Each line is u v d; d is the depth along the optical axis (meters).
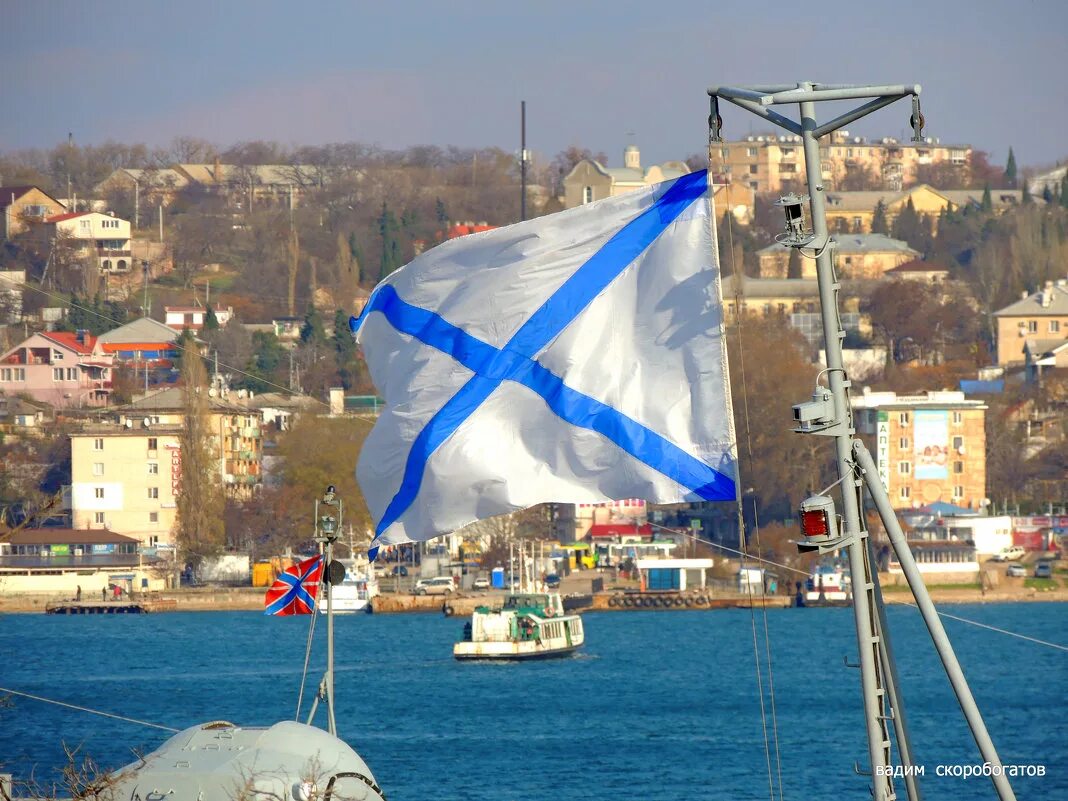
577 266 49.91
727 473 48.03
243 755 51.91
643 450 48.59
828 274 44.41
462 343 50.59
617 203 49.78
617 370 49.22
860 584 43.97
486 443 50.09
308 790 50.72
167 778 50.59
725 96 46.16
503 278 50.47
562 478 49.69
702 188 48.81
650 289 49.06
